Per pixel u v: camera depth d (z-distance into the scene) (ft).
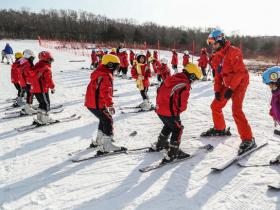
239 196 12.66
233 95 16.88
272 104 14.17
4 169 16.08
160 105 15.72
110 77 16.63
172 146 15.87
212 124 22.93
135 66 28.25
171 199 12.58
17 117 27.91
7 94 41.27
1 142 20.63
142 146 18.74
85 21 320.29
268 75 13.62
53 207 12.29
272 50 156.25
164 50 184.96
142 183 14.02
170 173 14.90
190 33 243.40
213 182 13.88
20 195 13.37
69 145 19.53
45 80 23.49
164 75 32.04
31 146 19.57
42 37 256.52
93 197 12.96
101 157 17.25
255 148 17.11
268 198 12.43
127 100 34.30
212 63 18.06
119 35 253.65
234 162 15.69
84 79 55.26
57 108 30.71
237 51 16.53
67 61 98.17
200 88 41.63
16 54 32.09
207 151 17.33
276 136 19.52
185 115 25.90
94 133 21.91
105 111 17.21
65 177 14.93
